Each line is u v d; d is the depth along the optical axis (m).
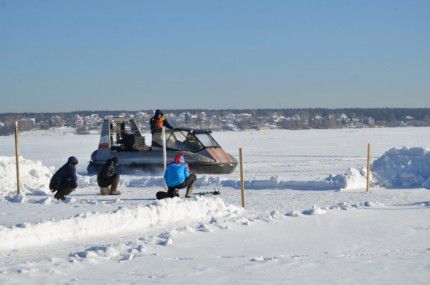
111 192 19.81
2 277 8.30
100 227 12.05
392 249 10.66
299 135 97.00
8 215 13.95
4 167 23.42
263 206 16.67
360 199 18.47
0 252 10.05
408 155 23.77
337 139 78.06
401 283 8.18
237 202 17.62
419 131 115.44
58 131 143.25
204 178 23.59
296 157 42.47
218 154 27.97
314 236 11.92
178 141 27.92
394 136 87.19
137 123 30.42
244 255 10.06
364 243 11.23
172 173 16.38
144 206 13.45
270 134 105.38
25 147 66.62
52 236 11.17
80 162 41.44
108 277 8.41
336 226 13.12
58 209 15.14
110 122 29.27
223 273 8.71
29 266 8.93
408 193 20.17
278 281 8.24
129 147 29.05
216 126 166.38
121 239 11.35
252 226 13.02
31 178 23.52
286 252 10.34
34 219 13.16
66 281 8.15
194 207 14.40
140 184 23.84
